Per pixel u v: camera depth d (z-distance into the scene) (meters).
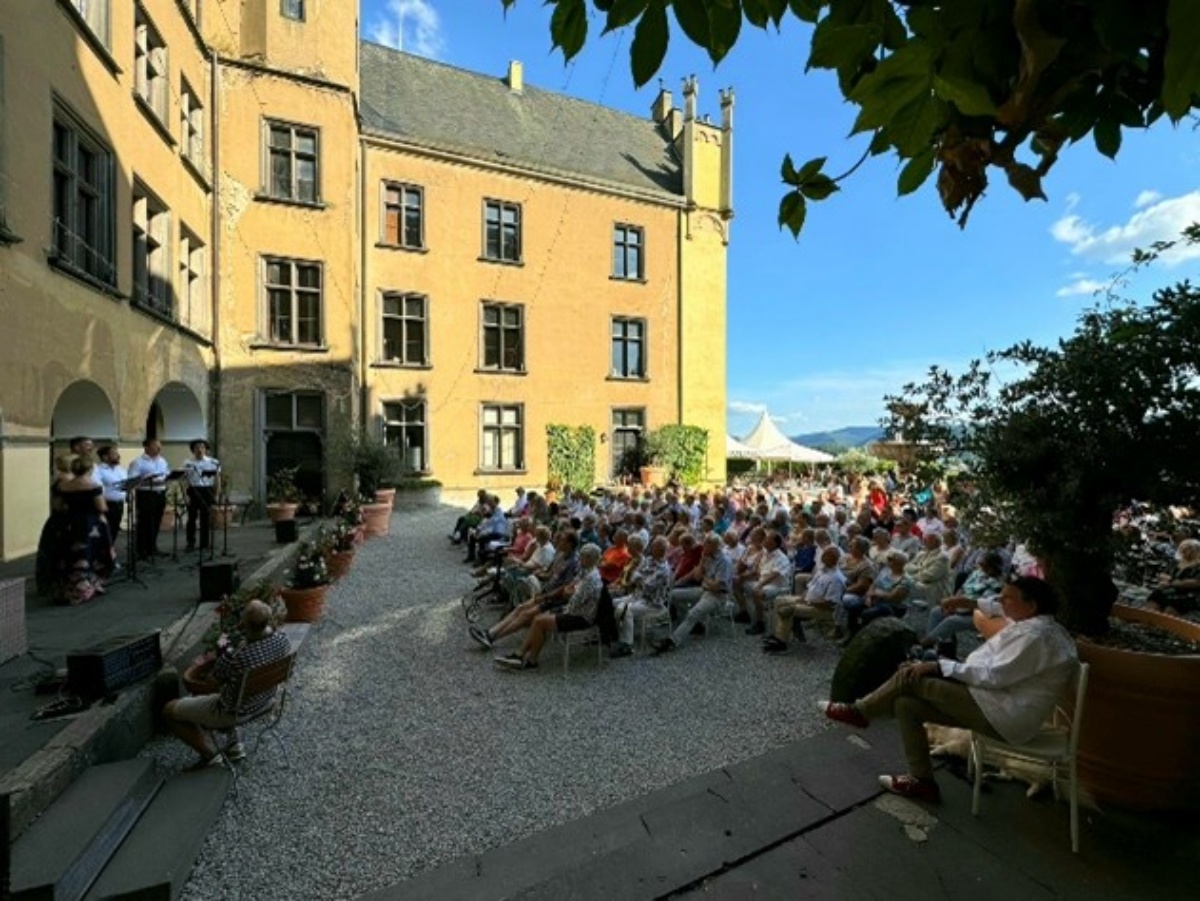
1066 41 0.96
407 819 3.65
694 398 24.47
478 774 4.18
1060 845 3.06
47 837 2.95
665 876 2.92
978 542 3.89
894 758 4.03
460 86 23.45
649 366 23.67
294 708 5.27
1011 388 3.81
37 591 6.86
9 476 7.41
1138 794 3.18
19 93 7.42
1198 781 3.09
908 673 3.46
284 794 3.92
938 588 7.24
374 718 5.08
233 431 15.48
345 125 16.78
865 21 1.11
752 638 7.51
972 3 1.03
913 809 3.39
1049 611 3.16
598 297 22.75
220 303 15.36
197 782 3.87
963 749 3.84
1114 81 1.27
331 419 16.42
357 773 4.19
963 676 3.19
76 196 8.98
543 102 25.08
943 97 1.03
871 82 1.03
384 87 21.41
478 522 12.21
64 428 9.80
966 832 3.18
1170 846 3.02
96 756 3.70
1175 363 3.28
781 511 10.93
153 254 12.48
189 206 14.04
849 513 12.05
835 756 4.06
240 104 15.64
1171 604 5.10
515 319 21.48
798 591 8.16
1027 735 3.06
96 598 6.81
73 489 6.68
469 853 3.32
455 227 20.30
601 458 22.69
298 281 16.42
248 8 15.79
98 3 9.94
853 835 3.19
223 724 3.95
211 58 15.21
